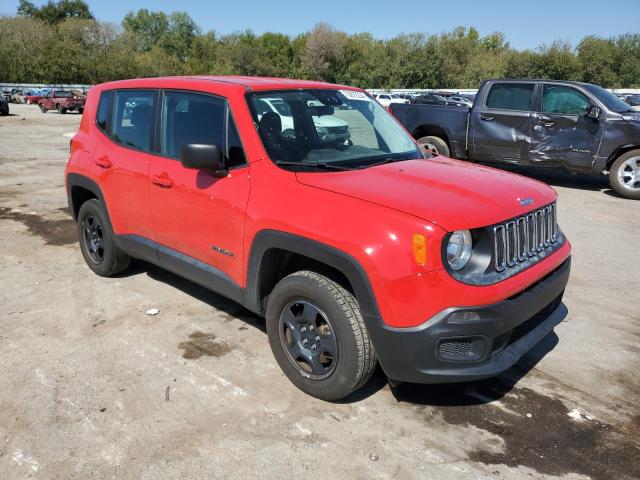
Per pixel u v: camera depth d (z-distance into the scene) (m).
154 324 4.26
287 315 3.35
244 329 4.20
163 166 4.07
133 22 109.19
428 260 2.73
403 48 72.88
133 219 4.46
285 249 3.17
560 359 3.88
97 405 3.23
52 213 7.71
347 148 3.79
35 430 3.01
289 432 3.01
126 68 65.94
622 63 66.12
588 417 3.21
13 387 3.40
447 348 2.82
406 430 3.05
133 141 4.45
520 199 3.20
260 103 3.68
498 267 2.94
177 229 4.01
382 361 2.93
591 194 9.61
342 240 2.89
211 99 3.82
